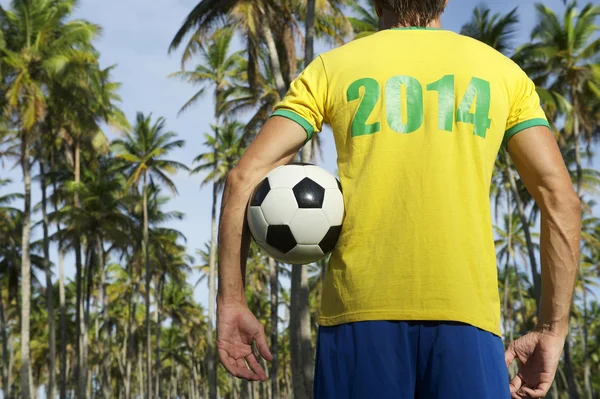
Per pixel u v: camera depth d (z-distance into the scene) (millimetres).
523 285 58219
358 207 1385
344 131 1454
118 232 41062
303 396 17531
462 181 1360
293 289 18266
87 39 32281
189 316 74062
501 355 1350
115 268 63281
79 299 39875
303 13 24750
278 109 1528
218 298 1534
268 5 23375
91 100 34156
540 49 29672
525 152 1482
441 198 1340
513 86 1483
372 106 1423
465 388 1255
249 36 22797
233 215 1524
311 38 18578
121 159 47906
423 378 1293
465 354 1271
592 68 29578
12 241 46250
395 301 1309
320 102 1509
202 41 25844
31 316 62781
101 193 41594
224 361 1513
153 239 53562
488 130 1403
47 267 35875
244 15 21844
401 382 1282
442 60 1445
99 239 44406
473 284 1313
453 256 1312
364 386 1295
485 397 1258
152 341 77062
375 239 1357
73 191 39844
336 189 1486
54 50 31328
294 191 1470
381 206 1367
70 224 39656
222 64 40250
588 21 30016
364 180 1390
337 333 1363
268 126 1523
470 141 1383
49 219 39344
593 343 61688
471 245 1332
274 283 34500
